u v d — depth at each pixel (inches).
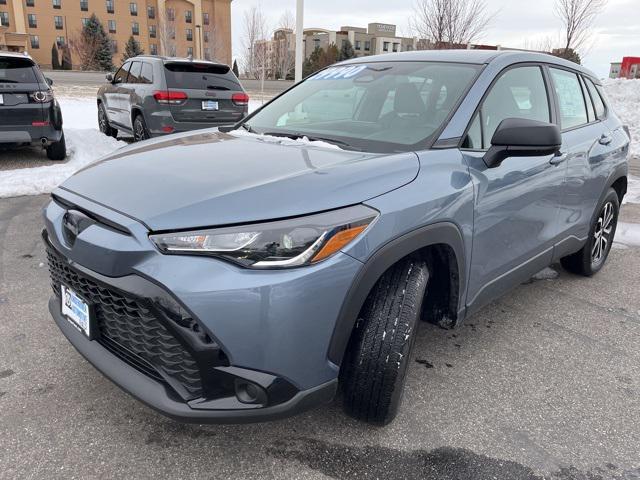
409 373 110.3
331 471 82.2
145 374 79.2
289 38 1900.8
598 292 159.3
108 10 3026.6
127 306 76.5
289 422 92.8
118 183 86.2
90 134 416.8
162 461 83.1
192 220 72.6
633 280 170.4
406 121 107.0
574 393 106.2
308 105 128.2
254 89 1206.9
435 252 97.2
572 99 145.6
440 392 104.2
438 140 98.2
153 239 72.5
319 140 107.3
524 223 116.1
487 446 89.3
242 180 80.8
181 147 104.7
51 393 99.0
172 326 70.9
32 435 87.7
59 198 91.6
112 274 74.8
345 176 81.2
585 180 141.9
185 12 3065.9
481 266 104.3
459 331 130.6
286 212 73.0
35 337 118.9
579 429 95.0
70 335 90.6
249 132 122.4
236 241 70.9
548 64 136.1
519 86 121.0
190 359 73.3
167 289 70.2
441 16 703.1
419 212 84.1
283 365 73.0
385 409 85.7
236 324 70.4
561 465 85.7
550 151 97.0
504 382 108.9
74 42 2603.3
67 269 87.2
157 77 335.3
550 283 165.5
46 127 291.7
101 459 83.0
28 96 283.0
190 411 73.5
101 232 77.8
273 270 71.0
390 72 124.1
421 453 86.7
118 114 390.3
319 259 72.9
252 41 1696.6
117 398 98.0
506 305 147.6
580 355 121.3
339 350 77.5
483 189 99.4
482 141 105.5
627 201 279.9
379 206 79.2
